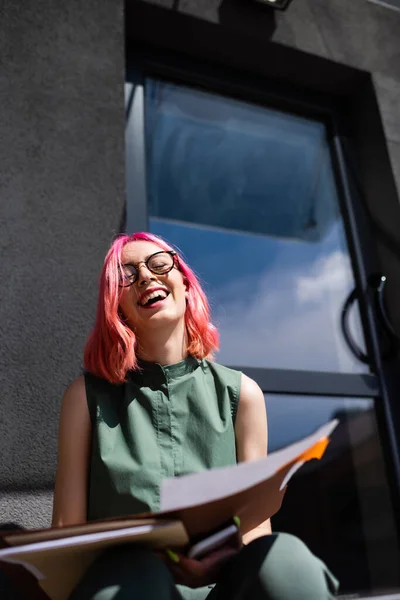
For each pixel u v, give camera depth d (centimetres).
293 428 194
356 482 194
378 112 236
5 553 69
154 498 96
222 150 234
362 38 246
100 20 198
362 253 230
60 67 186
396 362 213
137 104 218
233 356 201
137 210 202
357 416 204
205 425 107
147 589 69
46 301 158
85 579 72
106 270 120
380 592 181
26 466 141
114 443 103
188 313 123
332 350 214
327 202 240
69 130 180
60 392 150
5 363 148
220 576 84
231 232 222
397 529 192
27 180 169
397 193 222
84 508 101
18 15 187
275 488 83
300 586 72
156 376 111
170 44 228
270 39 228
